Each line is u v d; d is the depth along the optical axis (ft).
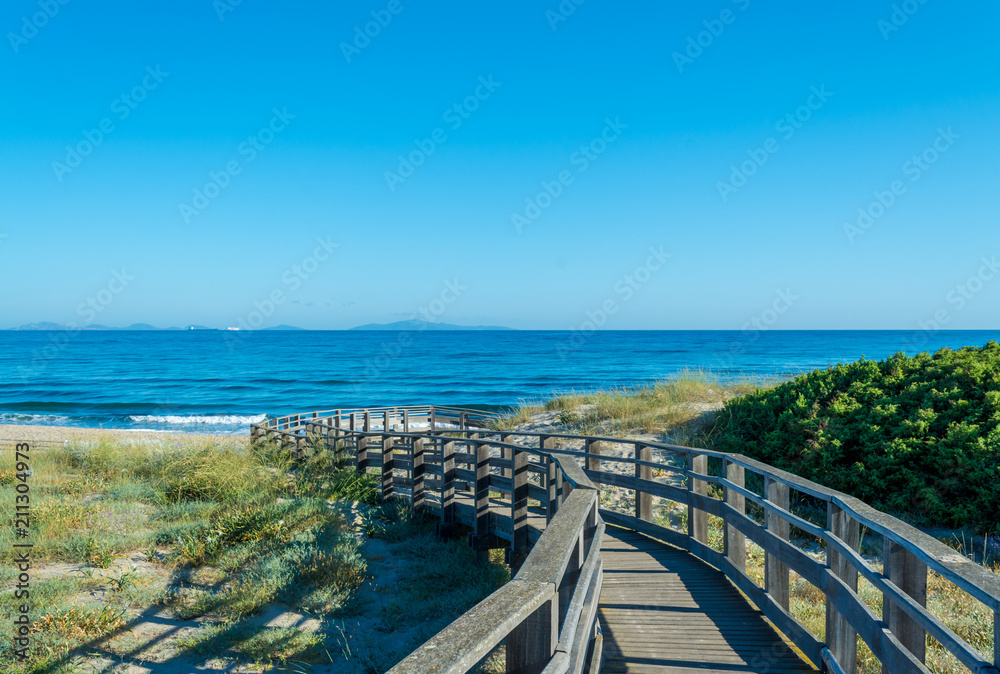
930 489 28.63
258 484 42.65
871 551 26.53
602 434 50.55
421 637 23.88
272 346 394.52
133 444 54.54
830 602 13.71
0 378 211.82
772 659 14.98
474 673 20.44
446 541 35.14
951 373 33.47
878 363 39.06
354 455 48.26
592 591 12.46
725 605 18.79
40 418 129.29
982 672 7.20
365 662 21.68
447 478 35.65
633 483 29.32
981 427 29.14
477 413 72.59
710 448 41.45
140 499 39.73
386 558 32.94
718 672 14.32
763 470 18.22
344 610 26.21
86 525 33.14
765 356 267.80
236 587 27.17
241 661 21.67
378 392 178.70
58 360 287.89
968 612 20.25
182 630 23.58
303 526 34.68
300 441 55.01
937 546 9.18
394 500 41.22
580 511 12.02
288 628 24.02
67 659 20.51
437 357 295.48
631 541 26.96
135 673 20.42
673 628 17.02
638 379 196.13
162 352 340.59
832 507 13.73
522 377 208.13
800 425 35.22
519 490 30.30
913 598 10.27
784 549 16.49
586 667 12.38
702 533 24.58
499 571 31.09
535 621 7.19
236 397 168.76
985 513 27.40
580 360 267.18
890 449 30.53
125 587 26.30
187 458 46.42
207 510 37.11
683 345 356.79
